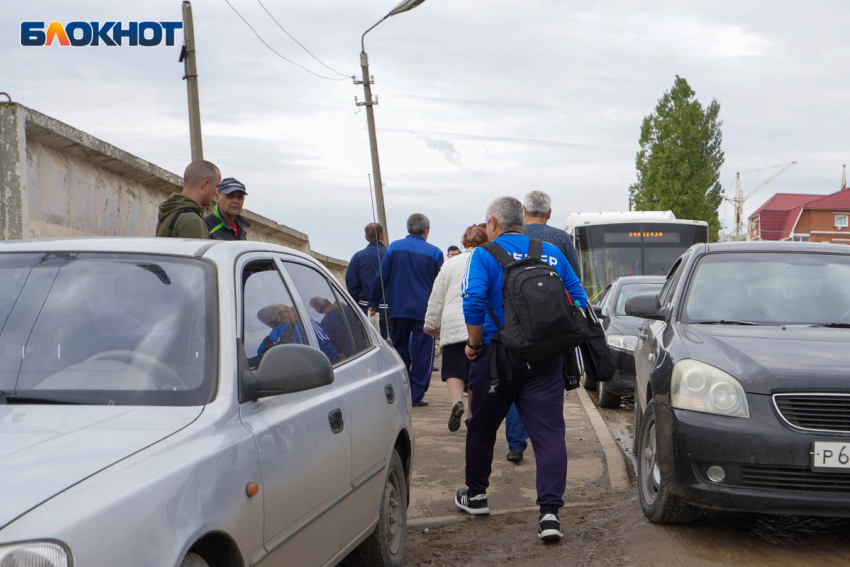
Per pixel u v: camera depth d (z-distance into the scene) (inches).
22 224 288.2
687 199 2527.1
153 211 424.8
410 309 422.9
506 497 265.3
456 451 330.6
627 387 433.1
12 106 287.7
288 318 156.2
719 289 246.8
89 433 108.2
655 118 2615.7
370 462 171.0
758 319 235.6
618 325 460.4
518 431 307.9
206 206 264.8
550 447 217.5
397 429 192.9
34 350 127.0
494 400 227.1
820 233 3907.5
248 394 127.2
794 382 192.1
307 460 138.2
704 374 201.3
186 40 466.6
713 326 230.7
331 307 184.1
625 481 279.9
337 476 151.3
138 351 126.6
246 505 116.6
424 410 432.1
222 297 135.7
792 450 188.1
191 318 131.7
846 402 189.8
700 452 194.9
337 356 172.4
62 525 88.0
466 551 211.8
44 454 100.8
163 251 143.4
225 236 278.8
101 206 365.1
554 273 214.1
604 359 224.5
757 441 189.8
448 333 317.4
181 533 100.7
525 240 227.8
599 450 331.6
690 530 214.8
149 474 101.3
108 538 91.1
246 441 121.0
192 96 470.0
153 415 116.2
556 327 208.1
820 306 237.9
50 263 140.7
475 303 217.8
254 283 149.3
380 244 465.4
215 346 129.0
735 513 229.9
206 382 124.3
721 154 2672.2
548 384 220.4
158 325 130.4
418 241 427.5
